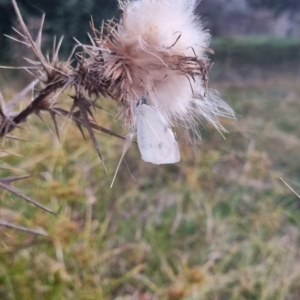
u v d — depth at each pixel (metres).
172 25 0.12
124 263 0.35
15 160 0.33
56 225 0.29
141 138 0.12
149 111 0.12
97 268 0.33
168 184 0.46
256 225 0.42
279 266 0.38
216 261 0.39
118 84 0.11
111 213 0.36
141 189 0.45
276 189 0.49
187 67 0.12
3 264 0.27
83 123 0.12
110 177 0.40
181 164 0.46
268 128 0.62
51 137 0.37
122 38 0.11
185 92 0.12
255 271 0.37
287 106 0.74
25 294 0.28
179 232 0.41
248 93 0.78
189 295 0.30
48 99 0.13
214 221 0.42
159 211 0.42
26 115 0.13
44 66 0.12
